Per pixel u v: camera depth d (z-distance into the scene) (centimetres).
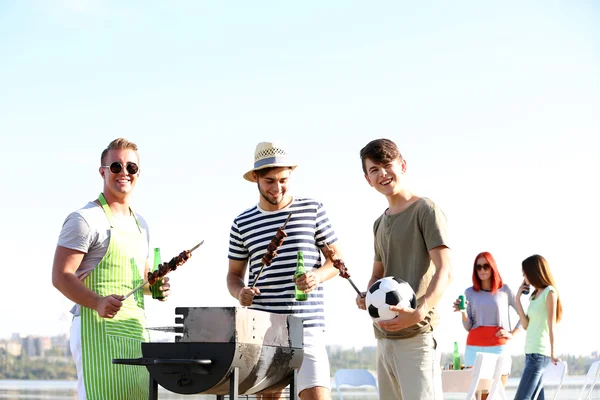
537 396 914
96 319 480
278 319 461
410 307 513
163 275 474
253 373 429
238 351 408
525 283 945
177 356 414
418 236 530
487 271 941
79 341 484
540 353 909
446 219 530
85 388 475
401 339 530
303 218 547
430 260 530
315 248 552
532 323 918
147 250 518
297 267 539
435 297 508
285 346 467
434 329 532
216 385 409
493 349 928
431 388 525
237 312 412
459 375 837
